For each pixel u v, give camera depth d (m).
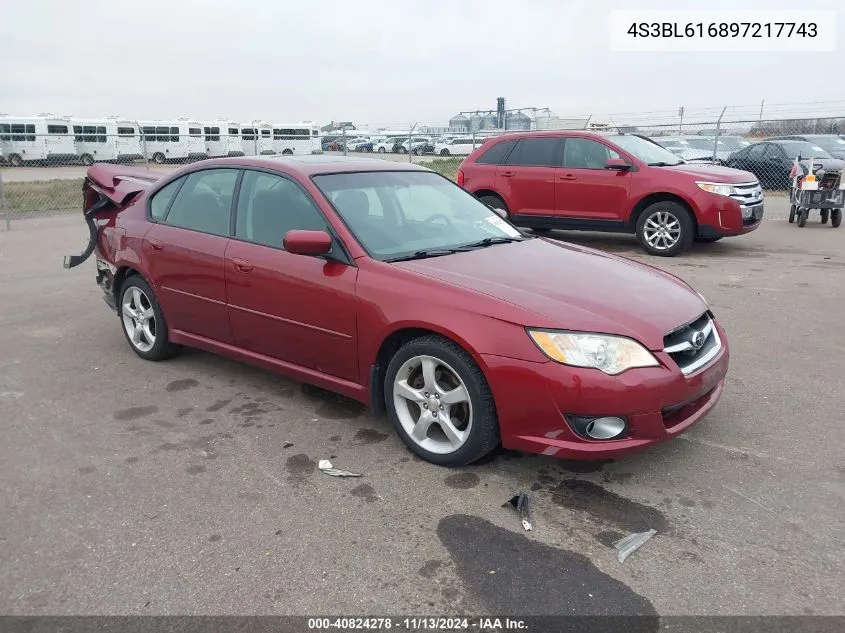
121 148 34.59
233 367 5.19
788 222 12.89
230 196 4.61
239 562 2.84
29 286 8.13
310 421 4.22
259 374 5.04
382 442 3.93
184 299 4.80
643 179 9.53
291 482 3.49
